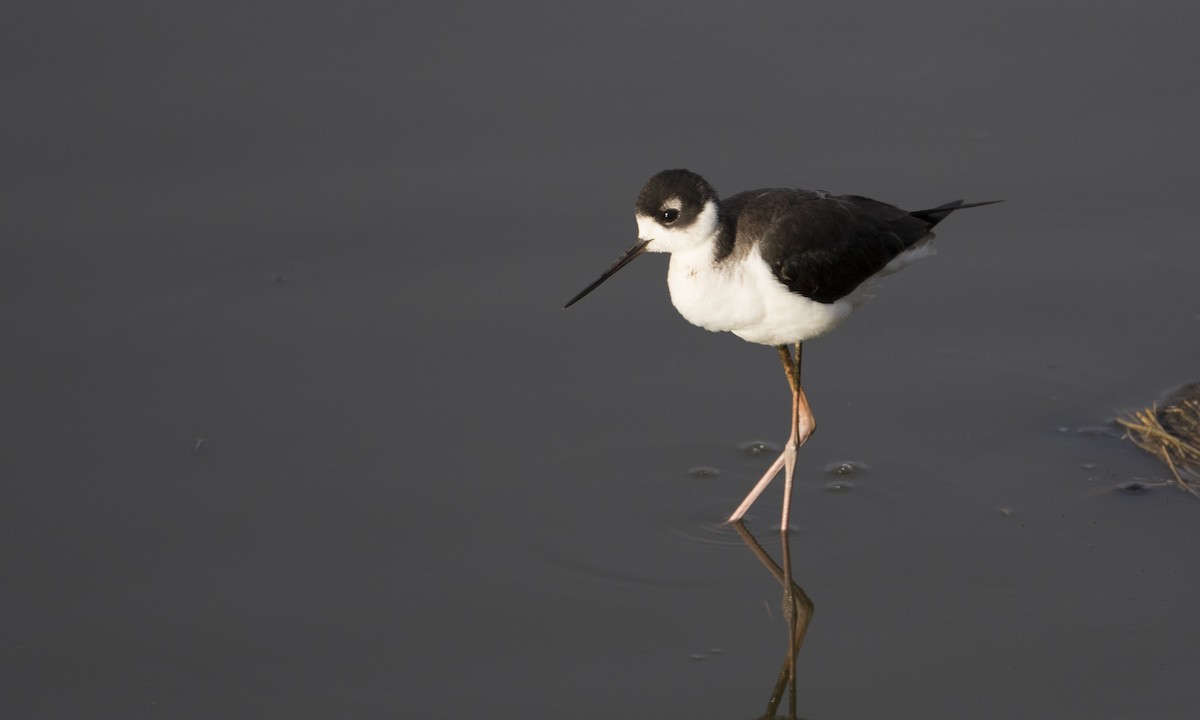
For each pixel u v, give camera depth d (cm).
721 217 993
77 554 1012
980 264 1362
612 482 1103
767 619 959
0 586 978
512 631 946
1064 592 973
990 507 1070
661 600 977
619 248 1368
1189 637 920
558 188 1402
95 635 936
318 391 1199
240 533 1036
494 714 872
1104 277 1331
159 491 1079
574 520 1059
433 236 1374
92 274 1306
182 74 1479
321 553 1017
